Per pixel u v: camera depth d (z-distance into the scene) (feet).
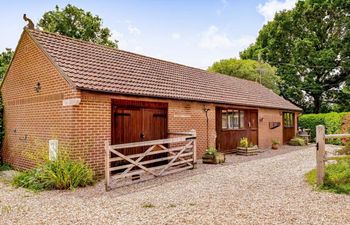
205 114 46.93
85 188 26.63
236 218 17.43
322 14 116.26
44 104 33.65
